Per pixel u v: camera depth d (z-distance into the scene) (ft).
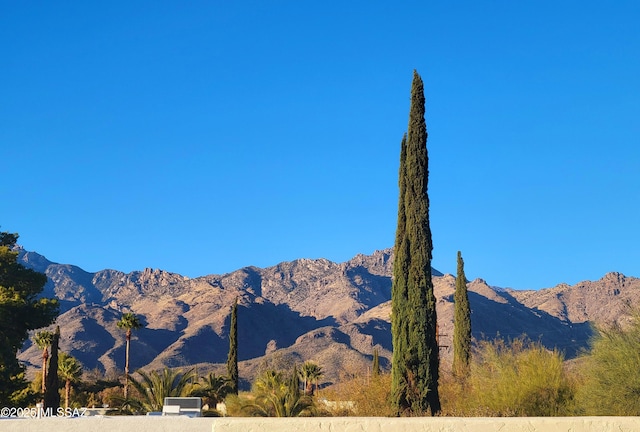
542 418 50.24
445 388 109.70
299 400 142.41
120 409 150.30
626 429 49.73
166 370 161.58
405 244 98.43
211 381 210.18
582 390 93.56
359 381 120.47
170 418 73.20
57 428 69.72
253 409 145.69
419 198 99.55
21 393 174.29
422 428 49.80
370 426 49.96
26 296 184.75
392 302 98.07
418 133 102.06
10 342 171.12
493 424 49.83
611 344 90.99
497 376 103.60
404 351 94.02
